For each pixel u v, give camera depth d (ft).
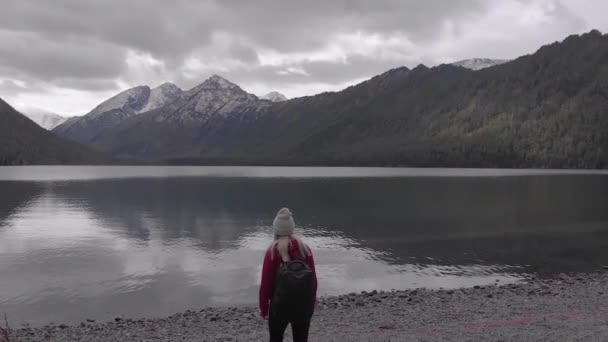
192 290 78.74
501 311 49.57
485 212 207.72
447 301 58.08
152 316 63.57
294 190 364.17
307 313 20.74
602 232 147.23
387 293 66.64
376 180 531.09
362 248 120.78
